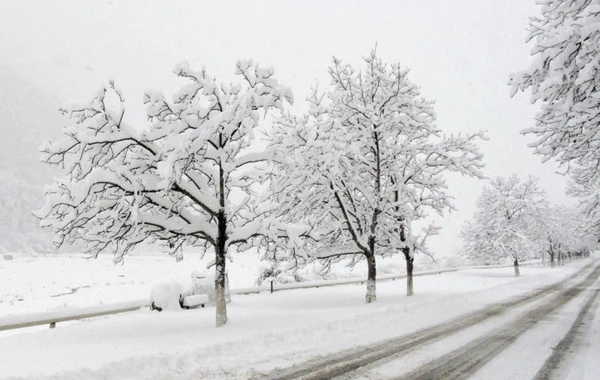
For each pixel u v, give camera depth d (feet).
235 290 68.69
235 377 21.43
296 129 49.60
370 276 57.11
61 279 114.11
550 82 25.03
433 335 33.06
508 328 36.70
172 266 166.40
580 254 319.47
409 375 21.80
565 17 27.91
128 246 36.11
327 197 56.59
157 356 23.81
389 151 61.72
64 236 33.88
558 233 177.58
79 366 22.13
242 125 36.50
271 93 37.14
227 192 39.86
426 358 25.46
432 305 52.44
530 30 29.96
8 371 21.71
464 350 27.71
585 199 78.48
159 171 31.68
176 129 35.22
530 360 24.98
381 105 61.00
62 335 33.94
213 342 28.07
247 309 49.96
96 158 34.01
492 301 58.80
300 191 54.95
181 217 37.47
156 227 36.50
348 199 58.49
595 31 23.06
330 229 57.67
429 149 60.80
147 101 34.53
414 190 63.16
